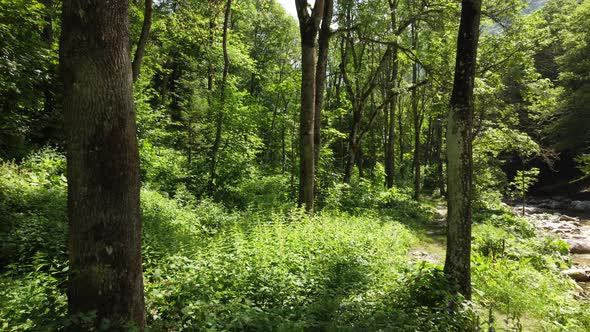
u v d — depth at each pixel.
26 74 8.04
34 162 10.94
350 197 16.44
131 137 3.78
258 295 5.31
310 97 11.69
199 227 10.78
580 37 28.17
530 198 33.41
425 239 13.62
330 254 7.43
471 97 5.95
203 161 15.93
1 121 8.72
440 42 18.41
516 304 6.75
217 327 4.17
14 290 4.77
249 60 22.86
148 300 4.98
